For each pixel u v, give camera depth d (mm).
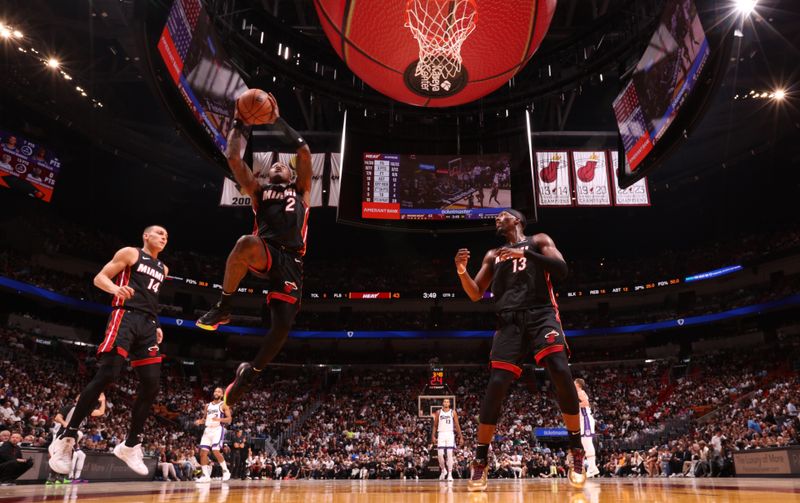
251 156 16578
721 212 37688
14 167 26562
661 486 4168
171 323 33500
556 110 28641
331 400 34375
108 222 36125
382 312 40156
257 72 19328
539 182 21484
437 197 18516
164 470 15828
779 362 29188
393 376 37562
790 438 17125
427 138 19625
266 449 25750
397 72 8961
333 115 27359
